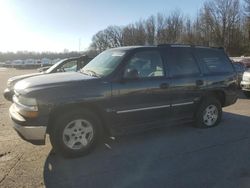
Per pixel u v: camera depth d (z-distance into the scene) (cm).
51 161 512
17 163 504
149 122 600
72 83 518
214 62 716
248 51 5809
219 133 664
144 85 578
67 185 427
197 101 673
